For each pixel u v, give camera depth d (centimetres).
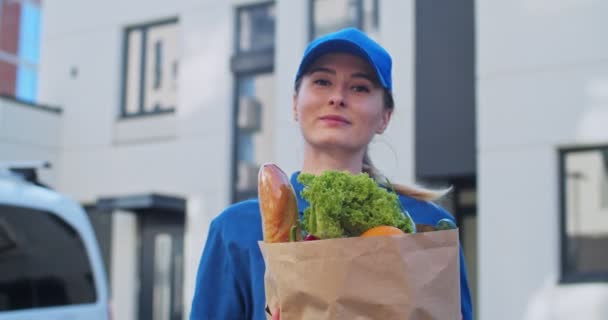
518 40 852
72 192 1223
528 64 844
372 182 158
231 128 1099
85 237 465
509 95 851
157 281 1143
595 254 797
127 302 1152
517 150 840
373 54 199
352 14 1014
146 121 1172
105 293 466
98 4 1235
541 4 843
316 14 1042
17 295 399
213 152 1102
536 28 844
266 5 1094
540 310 806
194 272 1094
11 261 403
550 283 805
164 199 1090
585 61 816
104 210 1133
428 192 209
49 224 440
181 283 1120
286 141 1021
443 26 929
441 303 151
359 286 147
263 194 165
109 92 1209
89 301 451
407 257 147
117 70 1209
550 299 802
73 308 435
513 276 824
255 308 188
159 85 1180
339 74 196
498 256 834
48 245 433
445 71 921
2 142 1163
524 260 821
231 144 1098
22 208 424
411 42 945
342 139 194
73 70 1245
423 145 923
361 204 157
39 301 413
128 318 1148
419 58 938
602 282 778
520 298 819
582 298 786
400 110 938
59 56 1263
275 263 154
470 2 916
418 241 150
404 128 933
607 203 799
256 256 192
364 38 202
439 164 911
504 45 859
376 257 146
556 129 823
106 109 1209
